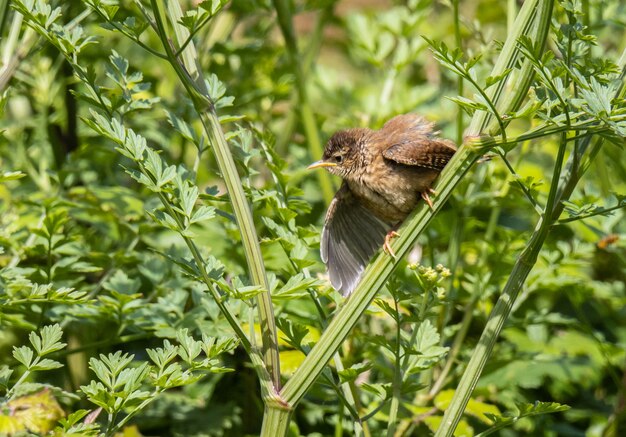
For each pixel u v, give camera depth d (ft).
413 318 22.76
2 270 24.54
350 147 26.07
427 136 26.84
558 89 19.25
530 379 32.40
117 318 27.02
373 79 52.80
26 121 37.45
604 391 38.17
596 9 33.40
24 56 27.20
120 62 23.68
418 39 40.73
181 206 20.89
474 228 37.47
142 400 21.03
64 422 20.39
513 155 38.78
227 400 34.63
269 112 40.98
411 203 25.64
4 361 32.55
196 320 27.32
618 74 21.38
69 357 32.99
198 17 20.25
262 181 38.01
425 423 28.99
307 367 19.67
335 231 25.50
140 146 20.88
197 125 38.27
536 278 32.55
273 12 38.19
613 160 35.96
